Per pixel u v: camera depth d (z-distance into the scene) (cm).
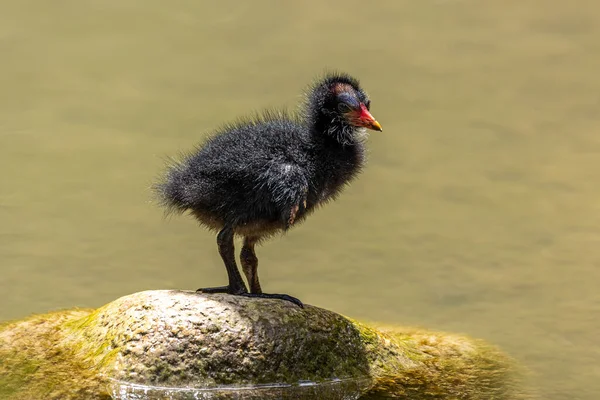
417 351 1200
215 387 1030
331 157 1193
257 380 1041
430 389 1086
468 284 1440
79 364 1066
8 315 1285
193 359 1035
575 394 1097
